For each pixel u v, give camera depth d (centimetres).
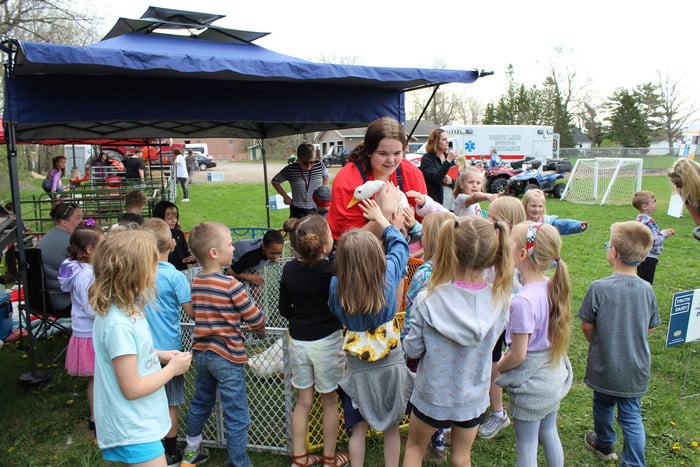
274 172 3353
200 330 286
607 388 279
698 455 311
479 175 468
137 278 213
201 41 500
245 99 488
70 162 2356
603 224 1158
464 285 234
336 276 252
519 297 251
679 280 686
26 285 413
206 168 3803
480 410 239
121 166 1532
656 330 507
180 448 323
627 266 281
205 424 331
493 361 321
